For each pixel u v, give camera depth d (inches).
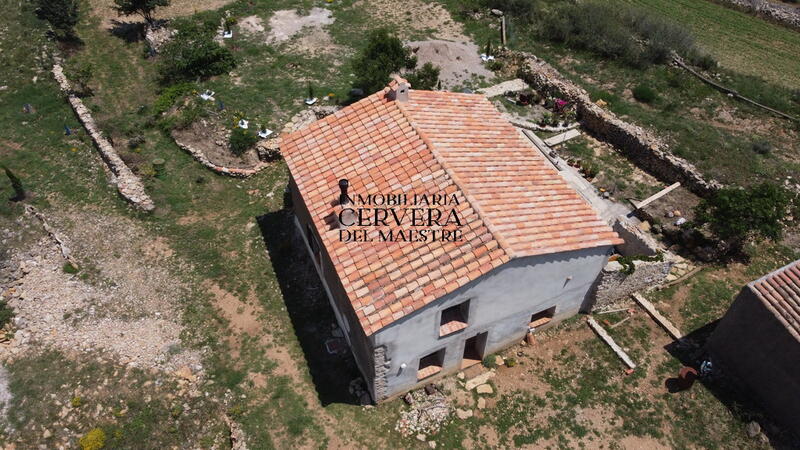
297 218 1082.7
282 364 898.1
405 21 1753.2
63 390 860.0
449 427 809.5
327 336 934.4
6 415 831.7
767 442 778.2
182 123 1338.6
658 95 1409.9
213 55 1501.0
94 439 789.2
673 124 1293.1
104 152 1251.2
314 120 1373.0
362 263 741.9
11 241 1091.3
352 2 1846.7
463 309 779.4
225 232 1123.3
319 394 855.7
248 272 1044.5
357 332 791.7
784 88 1446.9
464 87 1461.6
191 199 1201.4
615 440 791.7
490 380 863.7
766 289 768.3
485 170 862.5
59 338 933.2
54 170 1268.5
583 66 1529.3
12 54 1524.4
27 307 974.4
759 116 1333.7
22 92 1457.9
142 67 1587.1
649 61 1515.7
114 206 1180.5
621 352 884.0
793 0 2025.1
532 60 1519.4
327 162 888.9
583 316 944.3
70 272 1037.8
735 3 1972.2
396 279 717.9
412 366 795.4
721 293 965.2
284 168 1263.5
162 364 897.5
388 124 916.0
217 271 1046.4
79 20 1768.0
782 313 745.0
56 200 1196.5
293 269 1043.9
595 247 804.0
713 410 813.9
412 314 700.0
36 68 1510.8
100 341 930.1
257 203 1186.0
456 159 861.8
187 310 979.3
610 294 928.3
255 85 1470.2
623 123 1278.3
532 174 895.7
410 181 826.8
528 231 770.2
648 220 1101.1
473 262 716.7
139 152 1302.9
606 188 1178.6
